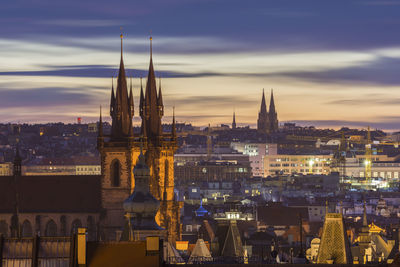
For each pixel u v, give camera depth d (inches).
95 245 5605.3
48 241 5708.7
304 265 5861.2
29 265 5679.1
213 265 5871.1
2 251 5713.6
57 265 5654.5
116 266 5536.4
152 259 5561.0
